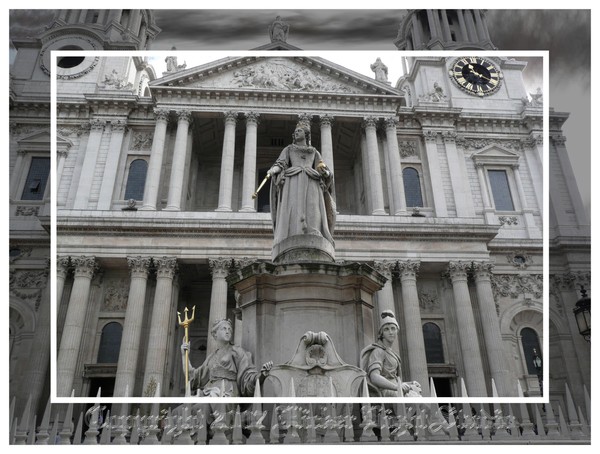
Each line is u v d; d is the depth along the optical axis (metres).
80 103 41.03
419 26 48.88
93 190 38.22
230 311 33.91
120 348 30.38
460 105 44.44
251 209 35.38
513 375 34.22
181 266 34.09
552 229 39.56
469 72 45.66
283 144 43.72
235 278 9.05
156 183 36.84
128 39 45.94
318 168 10.17
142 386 30.59
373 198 37.41
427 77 46.31
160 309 31.17
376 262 33.66
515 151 43.25
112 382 31.92
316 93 39.78
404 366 32.41
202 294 37.28
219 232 33.47
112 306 33.84
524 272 37.78
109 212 33.66
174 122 40.09
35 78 42.38
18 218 37.16
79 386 30.91
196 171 43.16
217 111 39.19
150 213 33.94
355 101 40.41
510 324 36.50
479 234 35.03
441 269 35.56
